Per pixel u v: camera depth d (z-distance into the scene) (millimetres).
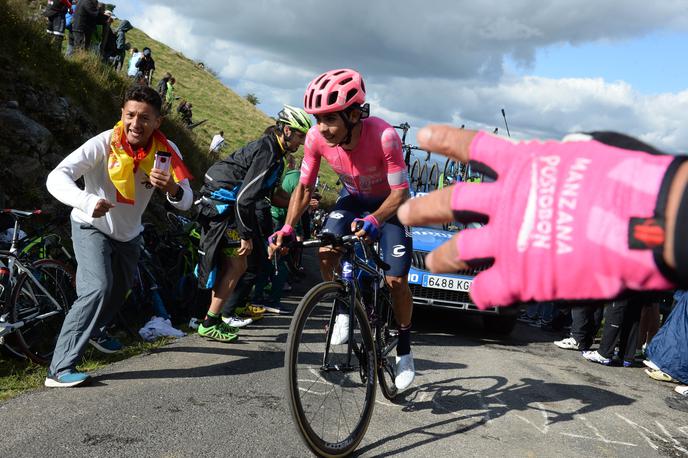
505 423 3436
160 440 2732
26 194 6023
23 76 7023
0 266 3592
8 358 3764
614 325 5359
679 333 4488
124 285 3660
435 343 5613
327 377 2748
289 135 4520
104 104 8789
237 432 2912
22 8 8086
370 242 2855
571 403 3979
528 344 6184
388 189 3385
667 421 3830
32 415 2873
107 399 3180
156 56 41406
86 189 3338
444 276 6074
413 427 3229
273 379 3840
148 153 3307
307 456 2721
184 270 5742
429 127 634
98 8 10594
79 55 9211
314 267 10352
